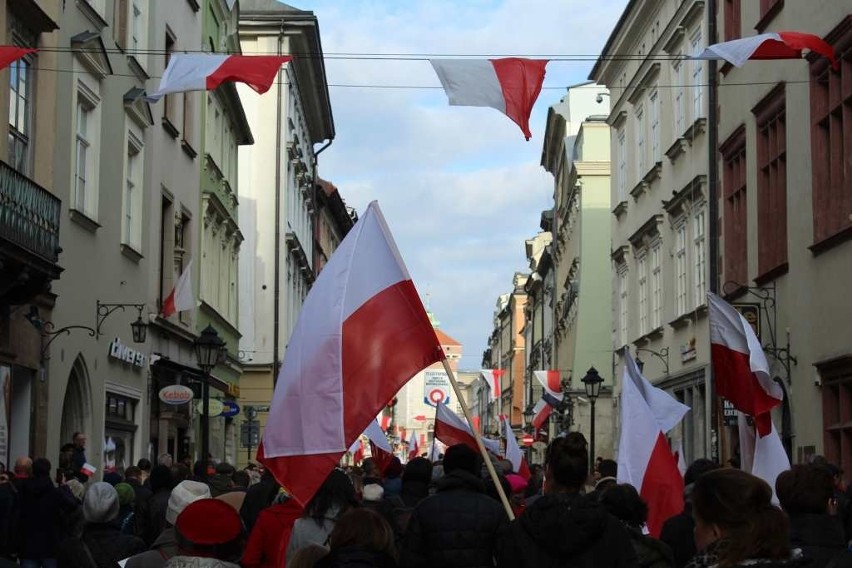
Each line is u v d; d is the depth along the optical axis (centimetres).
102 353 2430
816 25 2145
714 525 476
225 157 4012
